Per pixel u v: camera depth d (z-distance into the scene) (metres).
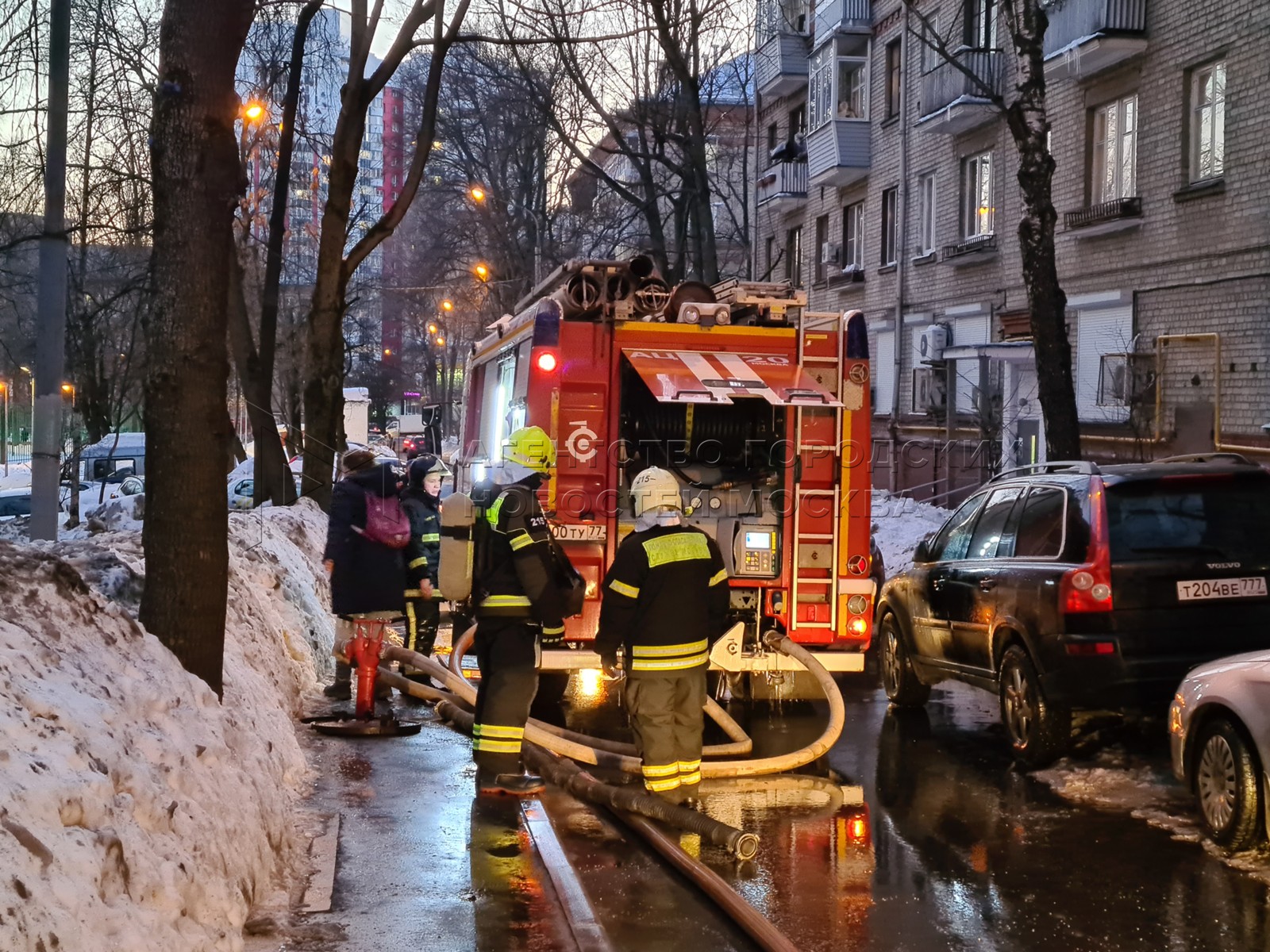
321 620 11.32
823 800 7.06
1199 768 6.18
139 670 4.83
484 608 6.96
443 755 7.92
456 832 6.18
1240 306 16.42
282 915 4.78
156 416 5.74
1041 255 13.93
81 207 18.11
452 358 76.25
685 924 5.04
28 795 3.38
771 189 35.03
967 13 23.72
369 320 83.75
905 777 7.64
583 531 8.62
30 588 4.54
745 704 10.12
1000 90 22.50
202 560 5.76
